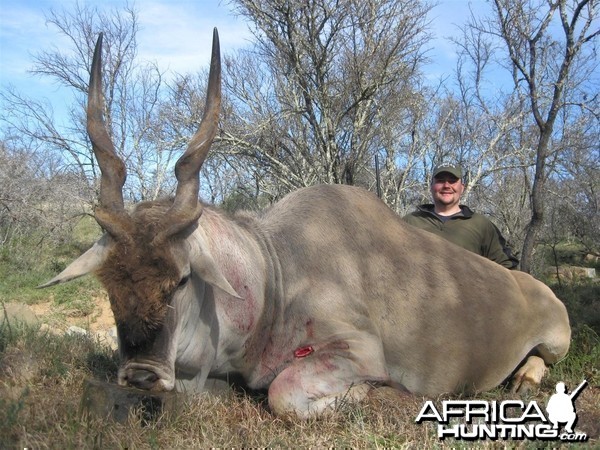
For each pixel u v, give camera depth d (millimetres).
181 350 1865
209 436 1674
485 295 2398
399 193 6613
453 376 2320
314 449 1638
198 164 1818
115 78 7504
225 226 2068
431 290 2293
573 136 6527
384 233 2334
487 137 7699
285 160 6496
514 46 4887
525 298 2527
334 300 2102
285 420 1859
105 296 5258
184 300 1810
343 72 5957
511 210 7492
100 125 1851
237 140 6020
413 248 2361
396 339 2223
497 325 2395
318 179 6148
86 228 8562
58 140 7527
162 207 1823
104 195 1757
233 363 2082
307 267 2148
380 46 5871
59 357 2223
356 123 6008
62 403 1740
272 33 5938
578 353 2719
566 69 4531
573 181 7043
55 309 4953
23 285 5680
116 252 1697
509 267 3076
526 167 6836
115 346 2885
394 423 1846
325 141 6129
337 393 1931
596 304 4227
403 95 6402
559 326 2557
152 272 1681
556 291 4926
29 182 7383
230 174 7270
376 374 2027
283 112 6195
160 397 1708
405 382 2256
